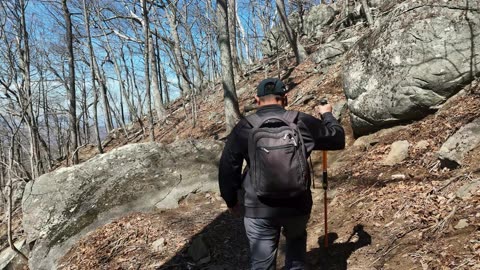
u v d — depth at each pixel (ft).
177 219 18.79
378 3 50.60
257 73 66.59
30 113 44.47
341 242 13.47
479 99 18.12
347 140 23.65
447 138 17.10
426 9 20.04
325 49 44.96
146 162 21.09
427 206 12.98
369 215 14.29
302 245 10.30
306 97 35.22
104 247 17.97
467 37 18.97
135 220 19.22
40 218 19.63
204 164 21.95
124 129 80.79
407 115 20.43
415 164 16.69
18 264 22.63
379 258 11.85
